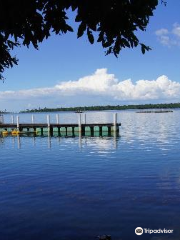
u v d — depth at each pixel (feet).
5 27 10.53
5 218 30.19
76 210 32.12
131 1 10.25
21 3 9.75
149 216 29.91
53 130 138.00
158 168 53.93
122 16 10.35
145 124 194.70
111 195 37.32
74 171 52.90
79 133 131.95
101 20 10.47
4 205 34.27
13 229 27.45
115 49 11.70
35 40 11.10
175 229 26.73
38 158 69.10
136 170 52.54
